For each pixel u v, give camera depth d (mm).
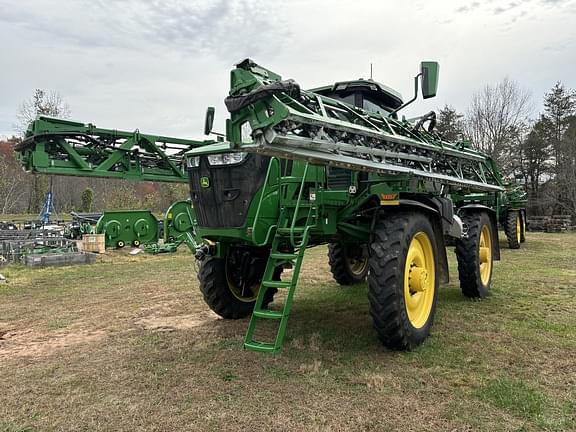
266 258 4922
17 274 8539
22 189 32594
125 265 9773
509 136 33062
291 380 3156
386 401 2803
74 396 2982
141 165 6629
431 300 4121
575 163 28172
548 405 2695
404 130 4098
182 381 3188
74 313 5414
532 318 4586
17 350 4020
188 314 5195
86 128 5773
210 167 3932
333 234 4191
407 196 4207
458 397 2836
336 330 4352
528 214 33562
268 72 3137
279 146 2805
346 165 3252
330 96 4855
